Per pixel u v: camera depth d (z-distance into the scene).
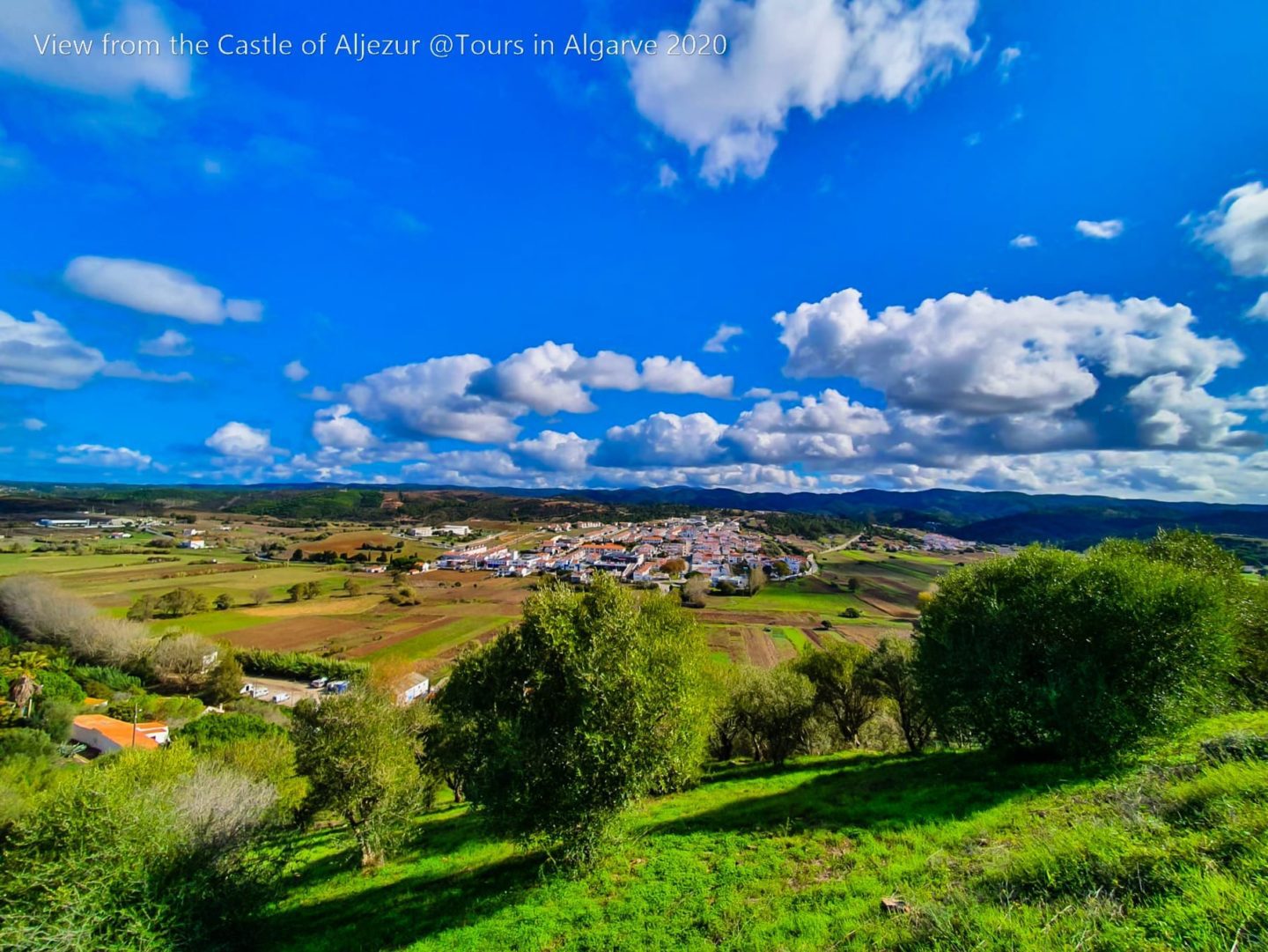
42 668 70.25
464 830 24.61
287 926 16.72
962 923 7.96
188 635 81.06
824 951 9.24
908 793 18.12
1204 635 17.55
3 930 11.96
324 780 20.84
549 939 12.48
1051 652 19.19
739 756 41.41
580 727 15.20
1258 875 6.73
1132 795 12.27
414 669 79.94
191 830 15.55
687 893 13.45
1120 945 6.31
